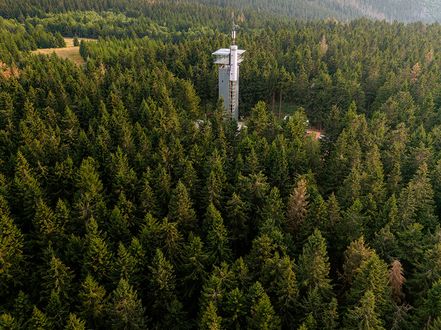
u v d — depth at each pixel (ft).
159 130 242.99
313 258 140.77
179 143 218.79
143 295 157.79
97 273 151.74
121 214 173.06
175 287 158.10
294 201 174.81
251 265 153.99
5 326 126.52
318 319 133.39
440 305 123.34
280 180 200.95
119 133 238.68
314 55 402.52
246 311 137.39
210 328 125.49
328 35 485.15
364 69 371.56
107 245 160.04
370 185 194.08
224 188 191.83
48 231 164.86
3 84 309.22
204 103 355.77
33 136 234.38
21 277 157.48
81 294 140.26
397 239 162.61
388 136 249.14
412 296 148.36
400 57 410.31
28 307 140.97
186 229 176.45
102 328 145.69
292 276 137.18
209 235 161.38
